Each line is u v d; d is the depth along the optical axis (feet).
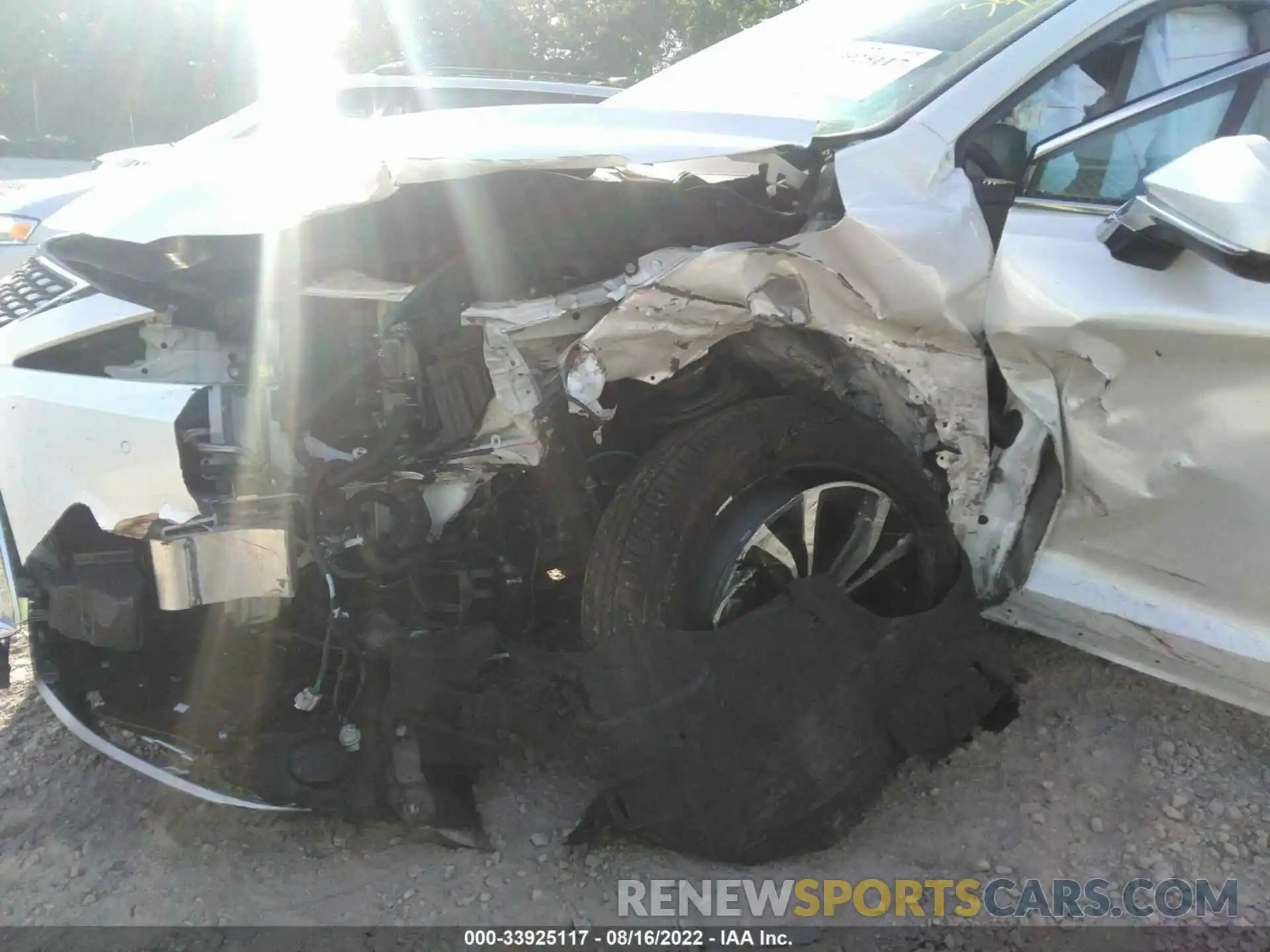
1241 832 7.87
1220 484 7.41
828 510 7.79
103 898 7.06
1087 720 9.04
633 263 7.14
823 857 7.56
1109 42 8.56
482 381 7.18
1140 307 7.22
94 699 7.57
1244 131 9.06
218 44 95.09
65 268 7.67
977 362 7.86
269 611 7.67
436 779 7.32
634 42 84.53
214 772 7.14
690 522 7.16
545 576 8.36
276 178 7.29
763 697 7.02
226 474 7.02
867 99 8.89
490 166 6.90
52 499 7.00
